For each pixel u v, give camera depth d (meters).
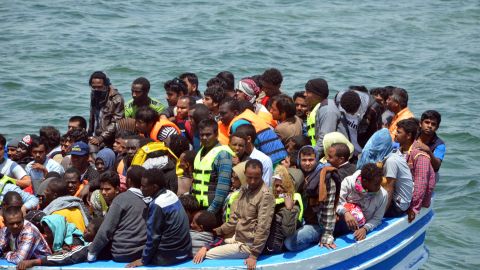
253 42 39.50
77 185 15.66
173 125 16.44
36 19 42.00
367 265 14.88
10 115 29.08
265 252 14.13
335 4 49.09
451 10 48.75
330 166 14.44
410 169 15.84
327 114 16.09
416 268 16.84
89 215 15.01
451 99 33.56
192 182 15.19
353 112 16.23
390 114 17.73
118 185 14.92
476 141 28.72
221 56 37.00
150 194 13.70
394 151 15.51
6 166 16.61
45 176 16.42
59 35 39.09
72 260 13.91
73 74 33.75
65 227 14.25
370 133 16.72
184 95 17.61
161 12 44.72
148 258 13.67
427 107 32.53
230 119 15.80
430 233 21.97
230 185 14.65
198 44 38.84
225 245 13.95
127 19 42.81
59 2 45.09
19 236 13.98
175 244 13.64
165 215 13.51
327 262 14.16
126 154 16.00
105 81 18.77
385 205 14.93
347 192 14.83
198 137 16.44
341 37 42.06
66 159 17.42
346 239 14.70
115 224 13.88
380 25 45.03
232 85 18.61
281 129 16.28
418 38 43.22
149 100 18.42
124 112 18.78
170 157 15.48
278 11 46.12
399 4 50.19
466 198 24.17
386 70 37.09
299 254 14.08
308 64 37.09
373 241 14.88
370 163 14.46
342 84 34.62
